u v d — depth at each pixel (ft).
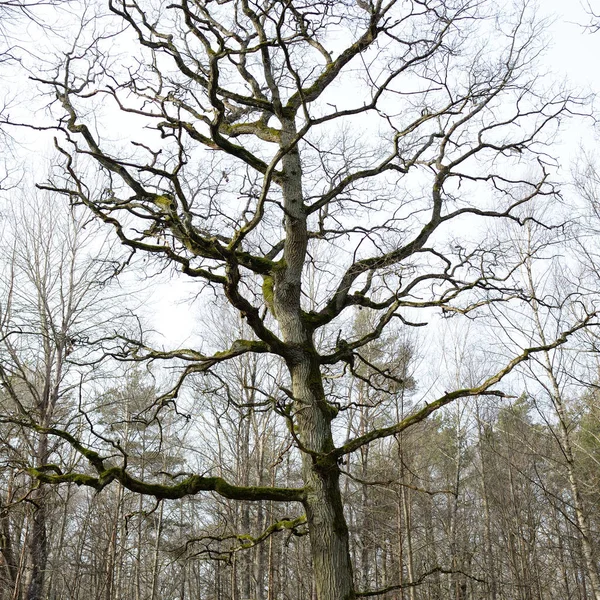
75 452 61.00
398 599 60.95
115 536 60.64
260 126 29.07
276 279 26.58
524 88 30.63
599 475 57.00
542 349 24.61
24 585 46.70
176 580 86.07
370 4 26.07
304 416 24.68
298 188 27.37
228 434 66.08
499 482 69.00
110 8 26.43
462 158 30.58
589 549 41.47
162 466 75.05
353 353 28.17
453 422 79.61
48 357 53.62
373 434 23.58
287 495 23.30
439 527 72.90
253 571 62.69
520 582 60.49
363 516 59.62
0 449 42.83
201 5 29.78
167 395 27.94
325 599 22.08
